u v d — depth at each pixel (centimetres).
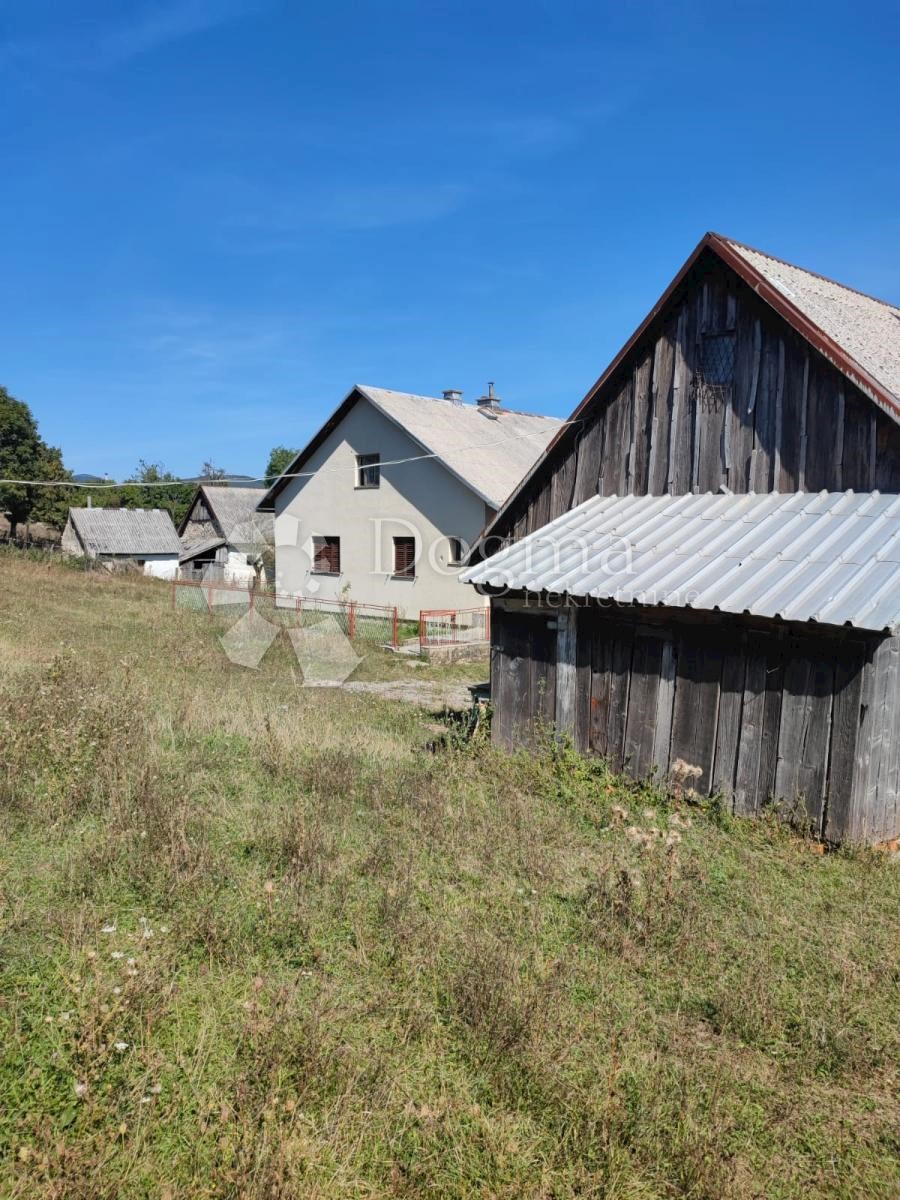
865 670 694
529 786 853
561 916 557
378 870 608
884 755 734
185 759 861
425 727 1188
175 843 589
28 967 451
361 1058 393
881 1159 357
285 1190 301
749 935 543
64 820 662
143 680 1218
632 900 560
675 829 725
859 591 697
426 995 452
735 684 785
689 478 995
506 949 494
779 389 913
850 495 849
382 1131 348
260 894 552
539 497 1173
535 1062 391
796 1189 336
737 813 779
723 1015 444
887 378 871
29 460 5022
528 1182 327
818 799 723
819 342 858
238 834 667
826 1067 416
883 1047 430
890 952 530
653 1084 391
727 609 730
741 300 948
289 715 1095
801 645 736
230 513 4478
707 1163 332
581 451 1119
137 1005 409
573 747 930
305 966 477
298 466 2719
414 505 2322
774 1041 432
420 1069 392
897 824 772
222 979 455
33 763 759
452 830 701
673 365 1014
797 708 739
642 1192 326
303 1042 392
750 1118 375
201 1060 381
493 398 2833
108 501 7019
